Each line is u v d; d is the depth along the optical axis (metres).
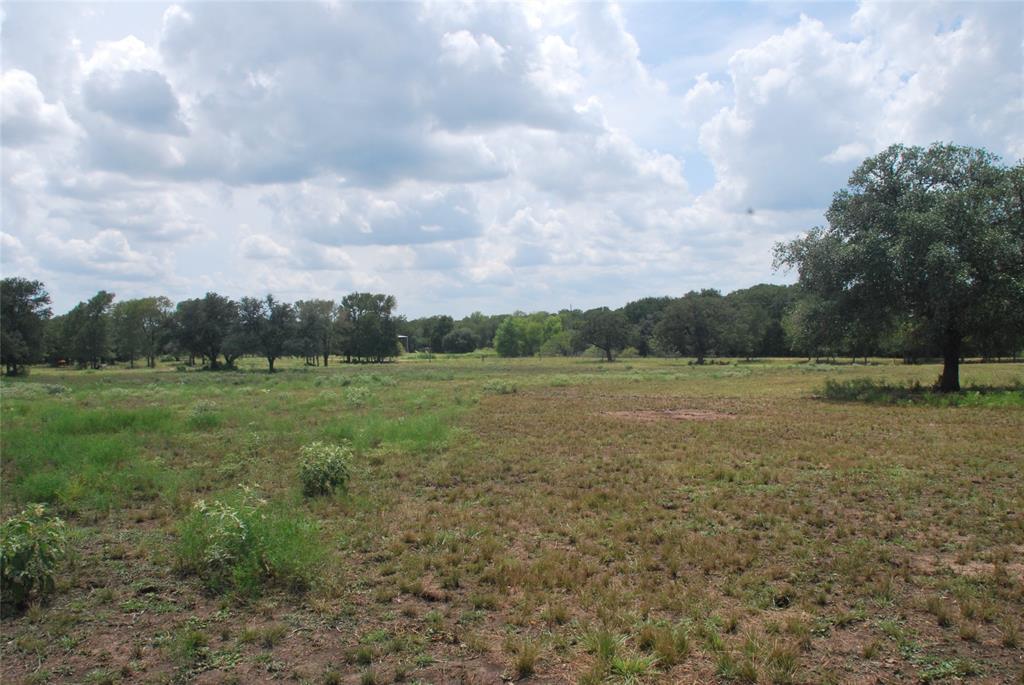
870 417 21.20
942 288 26.52
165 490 11.32
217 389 40.62
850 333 31.88
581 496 10.78
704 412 23.64
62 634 5.93
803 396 30.38
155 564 7.77
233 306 98.56
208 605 6.57
